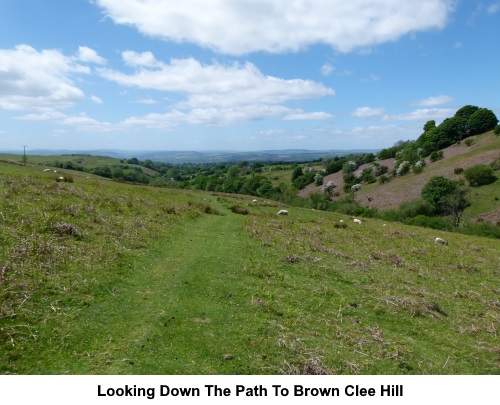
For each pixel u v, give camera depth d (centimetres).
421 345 925
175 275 1197
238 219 2686
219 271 1288
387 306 1154
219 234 1995
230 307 996
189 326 858
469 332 1041
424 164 9981
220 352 765
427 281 1533
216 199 4841
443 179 6975
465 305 1280
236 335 841
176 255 1444
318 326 950
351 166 12094
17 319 767
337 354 811
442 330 1040
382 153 12888
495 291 1501
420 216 5712
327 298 1166
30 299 850
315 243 1967
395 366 802
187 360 724
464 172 7888
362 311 1097
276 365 743
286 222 2797
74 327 786
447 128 11000
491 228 5056
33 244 1137
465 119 10944
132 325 831
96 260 1184
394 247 2239
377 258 1834
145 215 2100
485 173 7581
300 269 1438
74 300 900
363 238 2436
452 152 10106
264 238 1933
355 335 920
